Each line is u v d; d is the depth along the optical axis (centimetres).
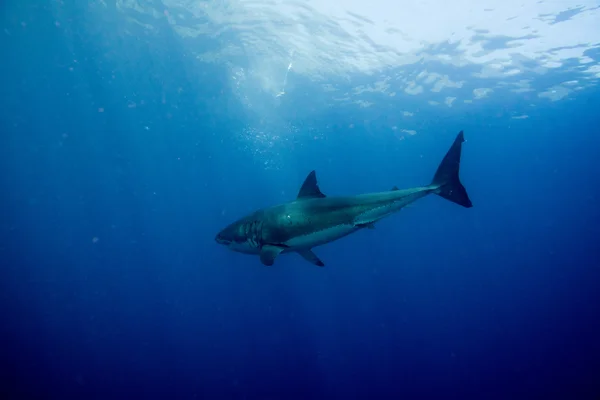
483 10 1230
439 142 3272
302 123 2702
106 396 1644
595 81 1906
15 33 1667
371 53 1588
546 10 1221
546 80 1870
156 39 1652
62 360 2209
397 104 2250
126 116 2733
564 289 3997
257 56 1723
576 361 2077
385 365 2041
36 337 2791
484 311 3359
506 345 2442
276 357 2108
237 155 3891
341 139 3186
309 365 2006
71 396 1631
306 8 1273
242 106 2405
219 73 1953
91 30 1634
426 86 1952
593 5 1184
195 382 1809
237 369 1934
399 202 520
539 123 2758
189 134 3105
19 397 1595
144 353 2295
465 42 1466
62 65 1992
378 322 2938
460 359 2166
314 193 521
